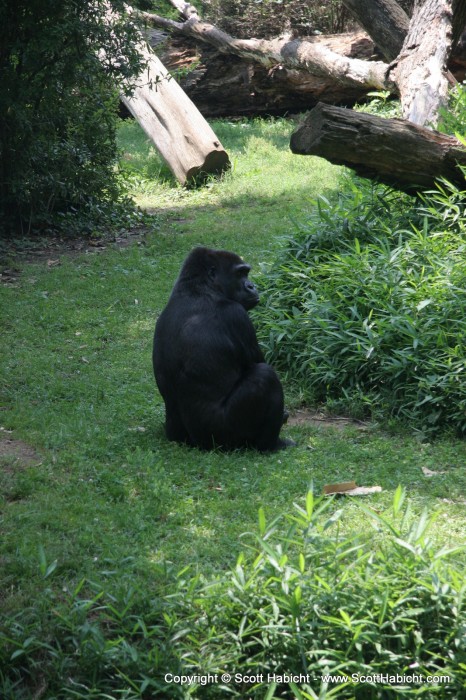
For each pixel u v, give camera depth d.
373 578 5.15
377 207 12.36
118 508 6.74
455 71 22.38
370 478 7.45
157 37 28.25
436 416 8.76
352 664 4.71
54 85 16.80
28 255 16.17
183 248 16.19
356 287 10.38
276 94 27.05
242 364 8.08
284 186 19.80
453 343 9.35
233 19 30.64
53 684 4.84
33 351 11.25
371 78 21.78
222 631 5.11
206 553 6.02
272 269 11.90
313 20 30.02
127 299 13.53
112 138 18.72
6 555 5.96
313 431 8.80
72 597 5.32
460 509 6.79
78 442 8.16
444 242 10.91
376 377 9.54
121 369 10.63
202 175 20.70
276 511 6.70
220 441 8.02
